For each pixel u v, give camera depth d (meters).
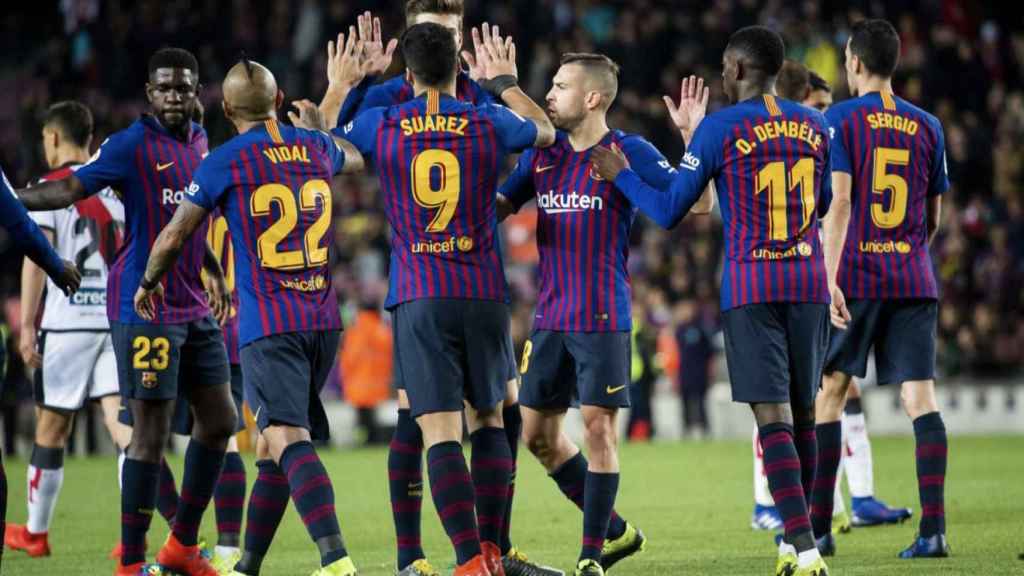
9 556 28.16
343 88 24.00
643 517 33.19
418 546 22.95
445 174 21.34
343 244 75.50
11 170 81.50
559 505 36.12
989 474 42.00
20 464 52.31
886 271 25.53
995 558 24.67
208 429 23.66
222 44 83.50
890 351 25.91
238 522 25.16
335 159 22.19
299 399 21.39
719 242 73.25
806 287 22.14
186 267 23.39
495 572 22.23
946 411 66.62
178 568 23.47
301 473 20.95
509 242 75.81
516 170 24.03
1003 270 71.25
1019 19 90.69
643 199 22.08
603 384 22.45
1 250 75.88
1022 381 67.19
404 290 21.52
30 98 82.19
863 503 30.48
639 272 73.06
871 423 65.81
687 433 67.00
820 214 23.56
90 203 28.52
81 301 28.47
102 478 45.62
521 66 83.56
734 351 22.28
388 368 63.62
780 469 21.64
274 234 21.44
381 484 43.28
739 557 26.00
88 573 25.72
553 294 22.88
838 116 25.44
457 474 21.08
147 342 23.11
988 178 76.06
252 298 21.53
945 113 77.06
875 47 25.73
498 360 21.83
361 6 84.62
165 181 23.20
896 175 25.47
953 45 78.94
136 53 83.19
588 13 85.69
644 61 79.12
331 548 20.62
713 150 22.03
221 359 23.88
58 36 97.38
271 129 21.80
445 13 23.58
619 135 23.47
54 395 28.34
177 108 23.22
